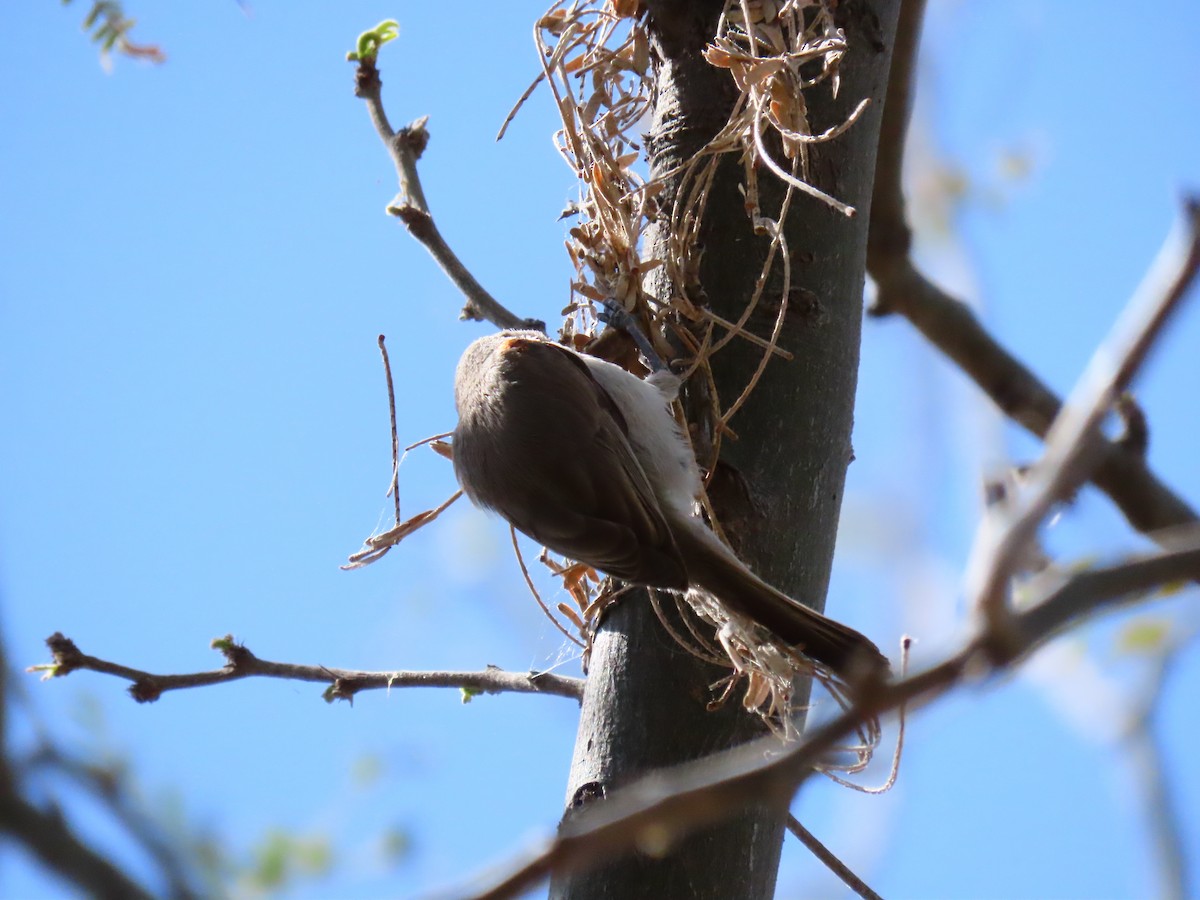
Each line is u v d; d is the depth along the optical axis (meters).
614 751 7.60
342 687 9.00
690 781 3.77
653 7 9.19
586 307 9.99
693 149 8.95
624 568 7.95
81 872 2.89
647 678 7.75
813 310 8.52
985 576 3.21
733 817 7.21
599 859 3.45
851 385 8.65
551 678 8.96
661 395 8.49
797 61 8.34
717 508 8.20
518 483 8.74
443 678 9.09
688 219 8.66
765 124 8.64
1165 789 5.66
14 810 2.88
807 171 8.70
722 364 8.47
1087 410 3.27
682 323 8.71
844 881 7.63
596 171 9.12
